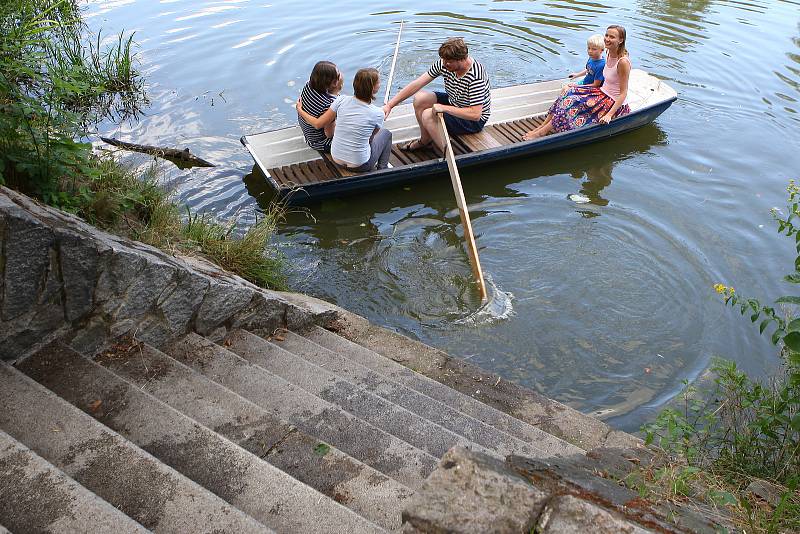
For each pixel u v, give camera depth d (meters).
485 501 1.81
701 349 5.36
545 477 2.28
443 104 7.77
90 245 3.04
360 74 6.70
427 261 6.27
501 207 7.06
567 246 6.48
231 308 3.97
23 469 2.19
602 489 2.33
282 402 3.31
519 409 4.20
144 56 9.77
